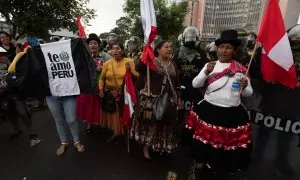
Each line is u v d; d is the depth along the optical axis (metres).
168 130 2.96
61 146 3.38
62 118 3.31
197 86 2.52
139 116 2.99
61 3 8.22
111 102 3.63
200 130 2.46
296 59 2.94
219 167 2.45
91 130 4.14
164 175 2.92
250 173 2.88
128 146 3.42
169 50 2.87
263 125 3.03
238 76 2.28
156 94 2.90
